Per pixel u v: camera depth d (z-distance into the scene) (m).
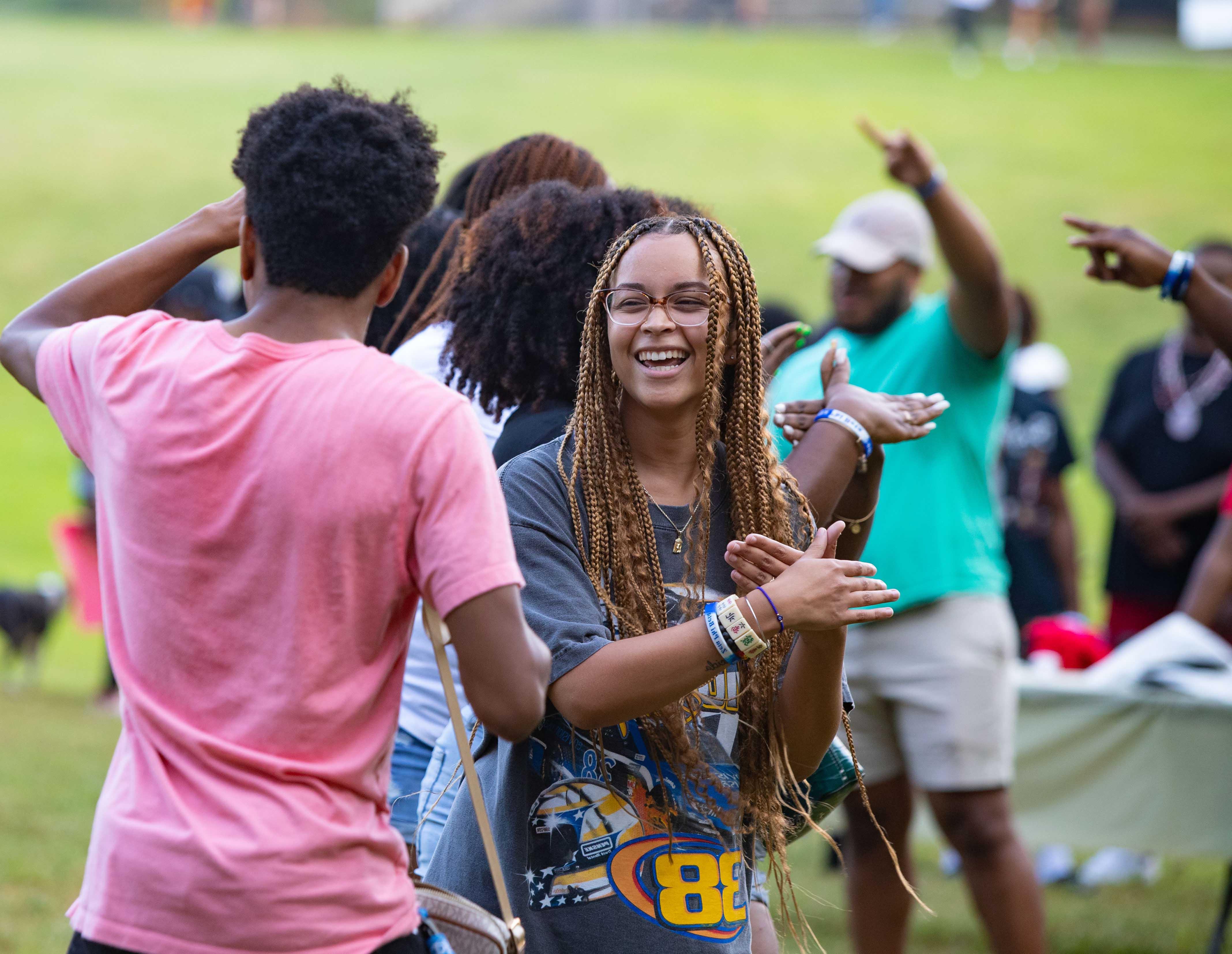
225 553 4.43
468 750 4.94
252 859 4.24
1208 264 13.82
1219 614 12.77
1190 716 11.01
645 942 5.18
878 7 122.69
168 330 4.75
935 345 10.53
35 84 89.38
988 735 10.21
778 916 11.91
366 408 4.45
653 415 5.57
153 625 4.46
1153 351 15.31
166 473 4.47
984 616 10.30
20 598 21.38
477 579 4.36
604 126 81.12
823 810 6.09
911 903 10.55
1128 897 13.88
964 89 92.88
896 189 70.12
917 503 10.28
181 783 4.39
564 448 5.60
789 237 62.22
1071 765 11.30
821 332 12.52
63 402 4.84
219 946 4.25
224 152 75.88
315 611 4.39
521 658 4.45
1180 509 14.51
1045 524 15.74
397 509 4.41
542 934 5.20
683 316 5.42
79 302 5.25
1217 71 99.94
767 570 5.12
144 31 115.44
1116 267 8.82
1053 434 15.84
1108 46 114.94
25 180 68.56
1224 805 10.96
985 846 10.16
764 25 126.25
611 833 5.25
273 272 4.64
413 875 5.33
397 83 90.88
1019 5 106.38
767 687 5.49
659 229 5.55
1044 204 68.00
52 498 38.16
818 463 6.12
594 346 5.59
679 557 5.53
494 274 6.54
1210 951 11.20
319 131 4.61
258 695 4.39
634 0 129.38
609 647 4.99
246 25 124.19
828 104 87.38
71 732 17.58
